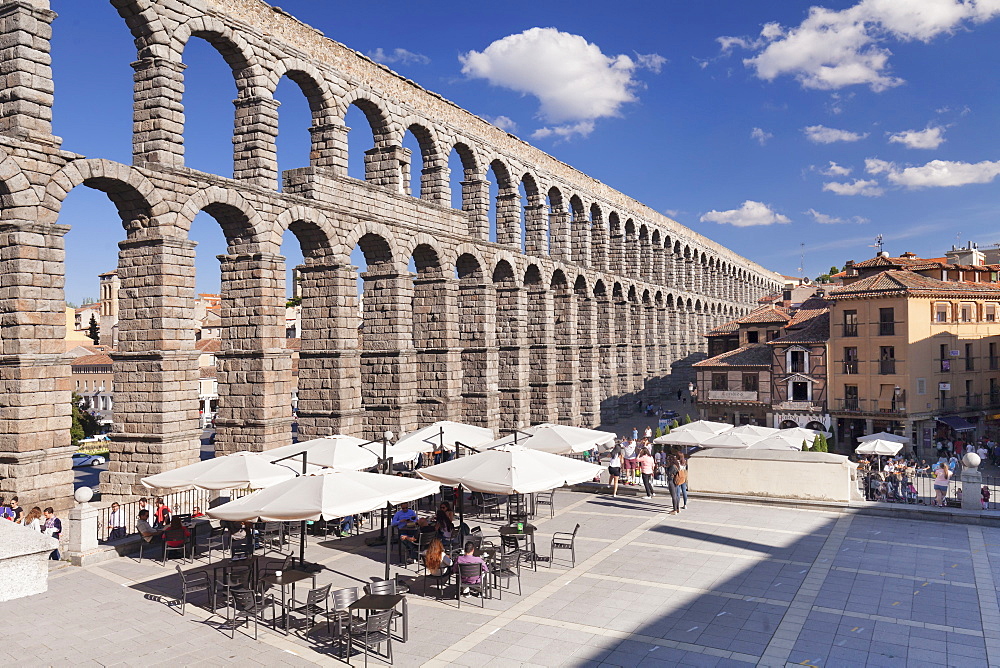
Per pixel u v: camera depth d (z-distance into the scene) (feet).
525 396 197.36
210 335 371.15
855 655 50.31
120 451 101.65
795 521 89.86
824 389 193.16
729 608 59.93
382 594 54.49
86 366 338.95
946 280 203.62
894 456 155.84
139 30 100.94
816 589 64.34
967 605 59.67
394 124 148.36
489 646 52.60
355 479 61.26
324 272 131.44
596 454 161.68
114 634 55.93
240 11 112.98
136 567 74.69
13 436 83.10
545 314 211.82
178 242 101.96
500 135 191.42
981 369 194.29
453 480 72.08
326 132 131.64
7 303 84.02
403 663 49.80
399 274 145.59
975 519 86.84
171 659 51.13
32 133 84.94
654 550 77.87
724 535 83.46
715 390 219.20
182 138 104.17
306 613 57.77
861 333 186.70
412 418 148.66
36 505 84.07
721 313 437.58
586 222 244.63
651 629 55.52
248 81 115.96
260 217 115.44
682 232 362.94
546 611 59.72
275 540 84.89
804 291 291.58
